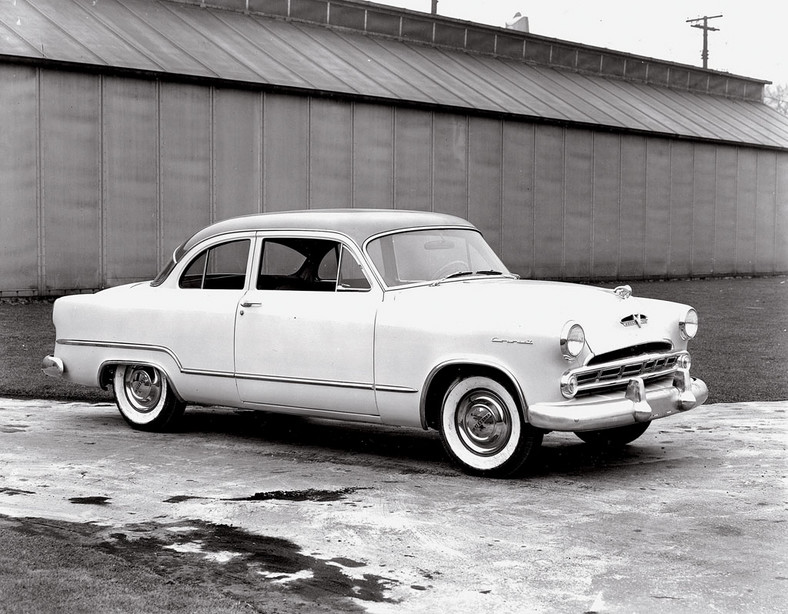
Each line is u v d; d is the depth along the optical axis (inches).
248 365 289.1
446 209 1148.5
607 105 1451.8
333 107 1016.9
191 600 155.3
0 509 212.7
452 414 255.9
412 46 1350.9
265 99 956.6
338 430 322.3
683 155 1485.0
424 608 157.9
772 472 255.8
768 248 1654.8
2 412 342.6
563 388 238.7
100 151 837.8
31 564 171.5
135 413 316.5
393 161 1081.4
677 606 159.3
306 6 1227.9
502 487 240.2
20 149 789.9
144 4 1027.9
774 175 1657.2
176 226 892.0
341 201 1029.2
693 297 1013.2
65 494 227.3
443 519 210.1
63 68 810.8
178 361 303.6
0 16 834.2
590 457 277.4
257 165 952.9
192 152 901.8
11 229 786.8
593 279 1353.3
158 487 236.4
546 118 1250.6
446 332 252.5
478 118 1178.6
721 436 306.7
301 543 191.9
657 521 209.3
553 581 171.2
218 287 303.4
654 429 320.5
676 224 1481.3
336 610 156.3
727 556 185.2
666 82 1777.8
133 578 165.6
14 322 633.6
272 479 247.1
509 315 246.2
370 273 271.0
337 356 271.4
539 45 1551.4
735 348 542.6
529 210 1254.3
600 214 1357.0
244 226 299.1
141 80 861.8
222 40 1017.5
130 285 330.6
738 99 1935.3
